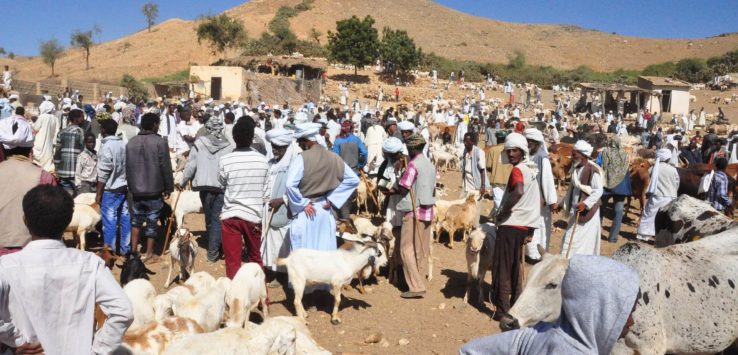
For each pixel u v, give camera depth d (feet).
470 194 36.88
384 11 396.78
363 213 42.80
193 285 21.26
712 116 178.19
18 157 16.74
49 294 10.66
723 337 16.83
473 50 359.66
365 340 22.33
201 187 30.04
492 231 26.21
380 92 183.93
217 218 30.42
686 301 16.52
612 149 38.75
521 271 23.31
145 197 28.66
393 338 22.97
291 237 25.32
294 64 201.98
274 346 16.05
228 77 173.27
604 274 9.80
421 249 27.45
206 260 31.04
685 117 154.30
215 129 30.04
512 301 23.79
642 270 16.40
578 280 9.95
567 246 28.19
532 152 27.58
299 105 171.83
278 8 381.19
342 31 223.92
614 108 181.98
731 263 17.15
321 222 25.40
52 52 287.89
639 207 55.26
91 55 323.37
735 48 363.76
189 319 17.57
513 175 22.91
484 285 29.50
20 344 10.55
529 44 394.11
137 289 18.95
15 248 15.60
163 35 336.70
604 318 9.73
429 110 165.58
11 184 15.85
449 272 31.48
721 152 61.87
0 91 101.86
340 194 25.91
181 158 45.68
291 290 27.73
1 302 10.47
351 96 195.21
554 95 213.87
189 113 45.27
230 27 252.42
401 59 227.61
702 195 41.75
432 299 27.25
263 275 22.30
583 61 368.48
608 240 40.47
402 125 32.78
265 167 24.80
